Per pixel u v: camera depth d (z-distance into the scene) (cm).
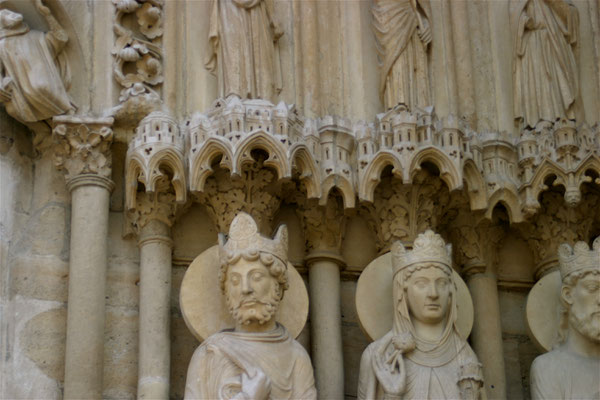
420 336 888
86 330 888
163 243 929
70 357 882
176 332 927
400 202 952
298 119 938
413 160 922
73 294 898
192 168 907
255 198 939
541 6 998
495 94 999
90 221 917
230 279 872
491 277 970
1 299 900
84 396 873
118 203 949
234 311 867
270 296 869
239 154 899
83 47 962
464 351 889
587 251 905
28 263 916
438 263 889
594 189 965
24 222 930
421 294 883
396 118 935
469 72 998
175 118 953
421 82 972
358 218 977
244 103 924
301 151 920
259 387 828
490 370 941
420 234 902
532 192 946
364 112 970
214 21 969
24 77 922
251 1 965
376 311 916
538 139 958
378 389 872
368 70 982
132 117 942
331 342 926
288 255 958
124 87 953
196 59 974
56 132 931
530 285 986
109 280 927
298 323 905
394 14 982
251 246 870
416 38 980
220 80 954
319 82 981
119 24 969
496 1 1028
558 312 927
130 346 915
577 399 883
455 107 983
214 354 857
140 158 909
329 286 943
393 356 873
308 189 925
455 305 899
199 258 910
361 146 940
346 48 993
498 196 950
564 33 997
